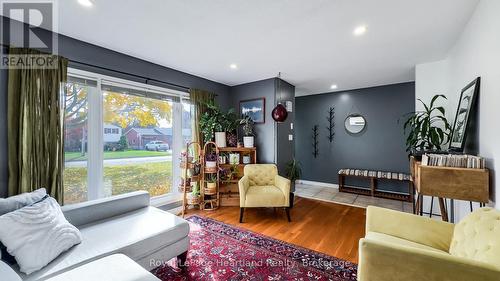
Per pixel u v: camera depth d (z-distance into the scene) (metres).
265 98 3.90
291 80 4.01
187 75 3.54
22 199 1.51
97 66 2.49
